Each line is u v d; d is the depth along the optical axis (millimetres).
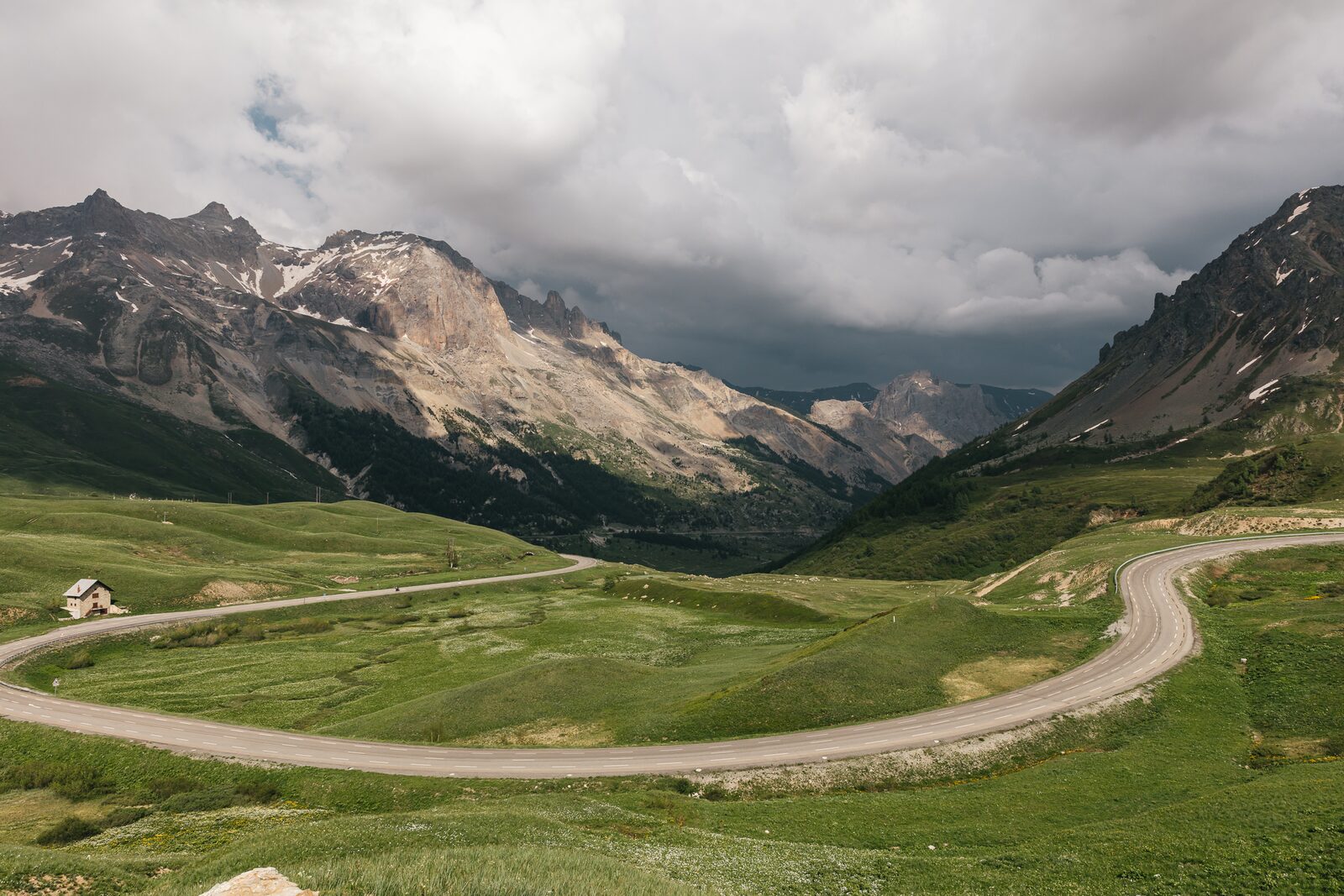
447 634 140625
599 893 26156
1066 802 48531
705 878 34594
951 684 76125
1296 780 43531
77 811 62094
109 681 106375
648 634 136500
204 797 61656
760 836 46125
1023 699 69938
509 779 61500
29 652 112125
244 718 91375
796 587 178625
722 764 61500
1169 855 35500
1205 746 56469
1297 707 60344
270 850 36688
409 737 77375
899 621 91938
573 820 45281
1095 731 62312
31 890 36094
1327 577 95250
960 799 51562
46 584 143125
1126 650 78375
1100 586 103812
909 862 38531
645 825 45531
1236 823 37844
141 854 48750
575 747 70688
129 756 70938
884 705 72562
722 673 95938
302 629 142750
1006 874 35938
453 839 38594
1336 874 30641
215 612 147500
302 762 67562
